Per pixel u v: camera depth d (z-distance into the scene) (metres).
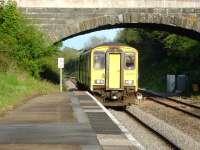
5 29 40.88
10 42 39.94
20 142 12.65
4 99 24.61
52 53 42.75
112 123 17.53
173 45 66.69
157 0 43.88
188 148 16.83
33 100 27.55
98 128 16.23
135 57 33.75
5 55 37.84
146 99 41.47
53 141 12.86
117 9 43.75
